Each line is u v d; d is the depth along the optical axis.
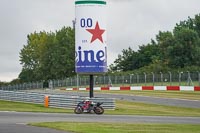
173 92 109.44
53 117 55.62
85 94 111.25
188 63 188.50
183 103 86.31
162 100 91.94
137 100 92.69
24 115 58.09
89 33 73.38
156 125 46.12
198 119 57.91
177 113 71.06
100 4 73.19
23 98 85.38
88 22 73.25
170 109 77.56
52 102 77.25
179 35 193.88
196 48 190.38
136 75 129.00
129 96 102.75
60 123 45.41
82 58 73.81
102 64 74.00
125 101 90.38
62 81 163.38
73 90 139.00
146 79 125.25
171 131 40.78
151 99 94.38
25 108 73.88
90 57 73.69
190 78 112.38
